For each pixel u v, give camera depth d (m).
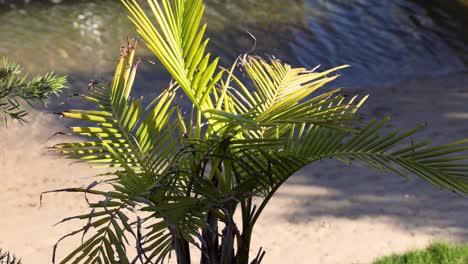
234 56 11.48
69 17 13.32
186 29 3.09
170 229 2.71
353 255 5.78
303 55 11.74
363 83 10.43
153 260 5.55
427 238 6.03
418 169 2.98
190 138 3.12
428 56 11.81
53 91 3.04
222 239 3.26
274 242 6.01
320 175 7.30
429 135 8.30
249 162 3.32
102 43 11.95
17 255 5.66
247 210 3.34
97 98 3.19
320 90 9.92
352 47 12.21
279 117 2.96
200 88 3.04
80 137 8.08
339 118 2.95
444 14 14.22
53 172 7.23
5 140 7.88
